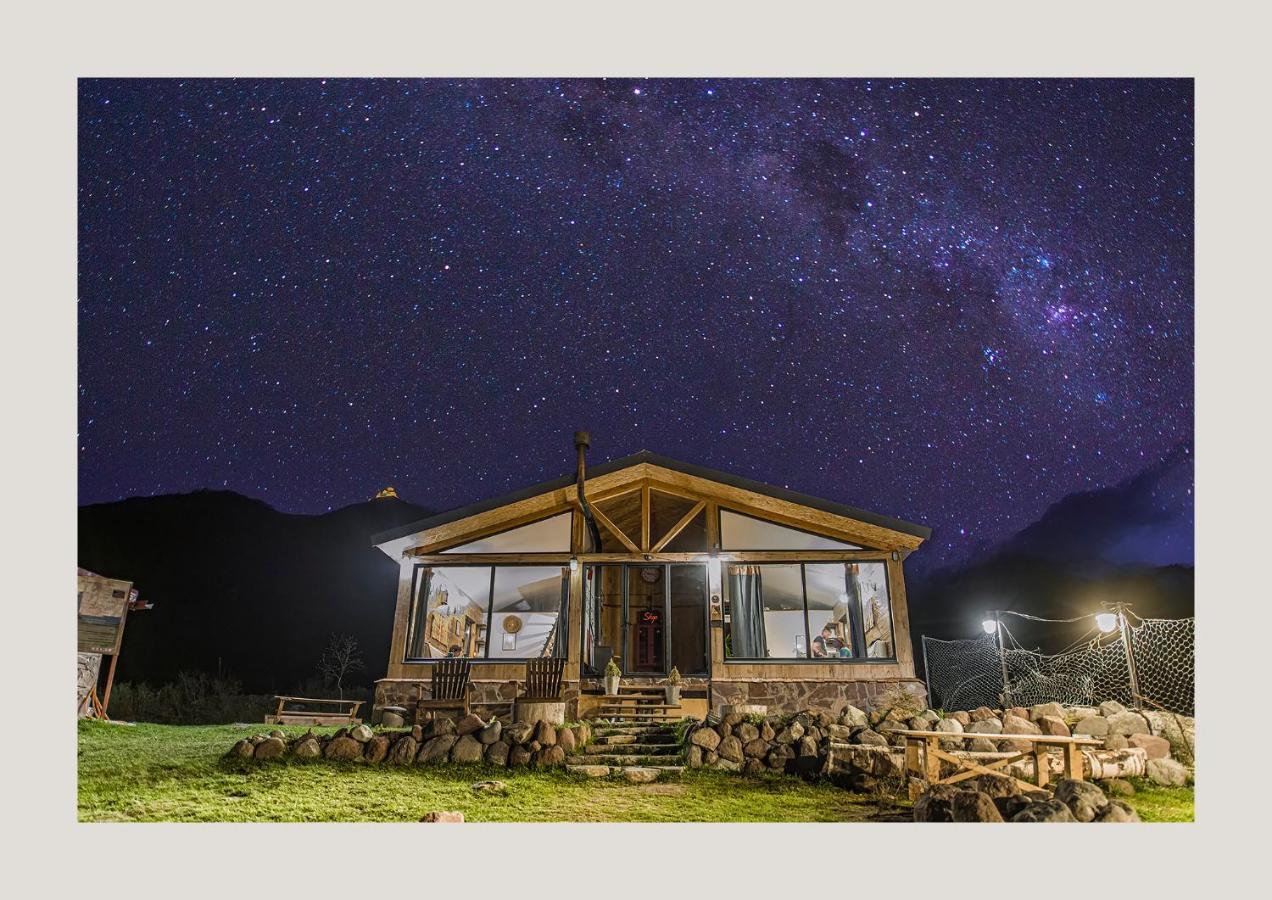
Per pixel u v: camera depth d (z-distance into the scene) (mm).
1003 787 6215
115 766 8352
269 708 21484
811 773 8547
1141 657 11312
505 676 13023
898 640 12828
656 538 15398
